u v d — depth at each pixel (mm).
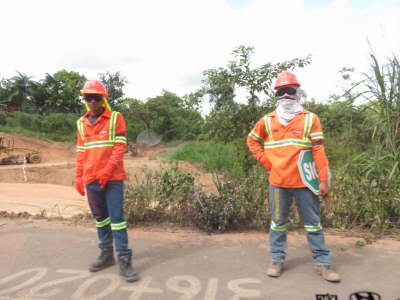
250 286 3193
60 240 4418
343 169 5496
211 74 6941
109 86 42625
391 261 3684
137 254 4000
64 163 22203
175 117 43750
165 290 3154
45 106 43594
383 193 4824
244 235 4641
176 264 3695
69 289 3191
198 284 3250
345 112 6566
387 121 5453
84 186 3574
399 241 4320
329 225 4980
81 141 3570
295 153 3279
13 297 3059
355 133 6621
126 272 3367
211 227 4793
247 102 6996
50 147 30641
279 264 3416
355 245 4184
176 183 5340
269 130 3402
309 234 3410
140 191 5254
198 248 4148
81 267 3646
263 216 4887
